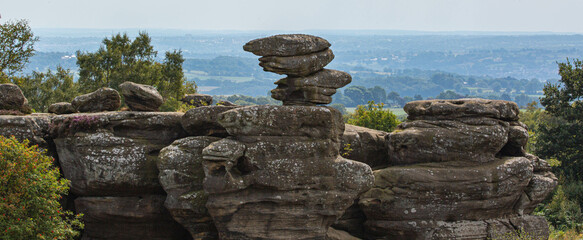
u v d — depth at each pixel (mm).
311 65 19922
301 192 18562
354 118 38375
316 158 18734
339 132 19672
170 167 19125
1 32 35844
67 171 20234
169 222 20312
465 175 21266
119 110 23016
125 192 19984
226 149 18172
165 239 20500
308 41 19875
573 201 32875
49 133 20375
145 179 19859
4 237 15734
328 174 18781
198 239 19359
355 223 21859
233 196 18312
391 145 22797
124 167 19703
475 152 21969
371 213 21359
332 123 19000
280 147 18484
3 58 36062
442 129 22203
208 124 20250
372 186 19422
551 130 41375
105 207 19922
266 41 19734
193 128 20344
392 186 21281
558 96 41656
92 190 19906
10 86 21688
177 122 20891
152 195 20141
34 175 16703
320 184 18672
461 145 21859
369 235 21750
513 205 22562
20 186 16406
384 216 21250
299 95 20422
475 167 21719
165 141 20781
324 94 20312
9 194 16266
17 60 36656
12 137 17547
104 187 19766
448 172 21281
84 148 19766
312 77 20141
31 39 37312
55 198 18016
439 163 21859
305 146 18625
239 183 18141
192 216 19062
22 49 36844
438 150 21953
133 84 21906
